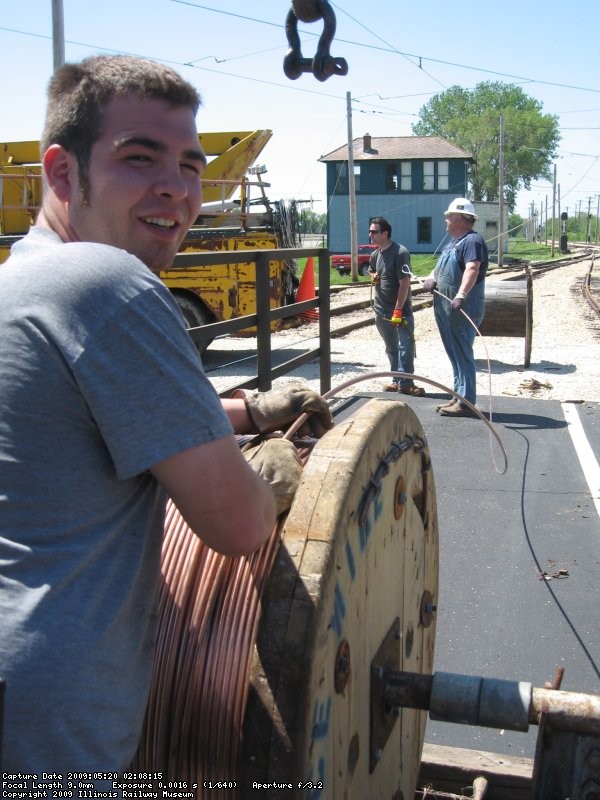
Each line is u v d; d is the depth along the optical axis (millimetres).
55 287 1535
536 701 2189
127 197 1748
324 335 9102
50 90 1820
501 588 5027
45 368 1515
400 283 10273
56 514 1544
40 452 1527
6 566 1527
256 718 1766
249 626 1884
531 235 141875
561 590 4992
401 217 73625
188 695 1866
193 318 14055
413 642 2758
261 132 17781
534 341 16297
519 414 9266
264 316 7367
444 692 2238
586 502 6449
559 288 35250
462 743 3678
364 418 2271
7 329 1530
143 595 1687
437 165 72625
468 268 8688
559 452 7777
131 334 1535
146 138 1742
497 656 4281
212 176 17719
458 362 9094
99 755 1546
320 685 1833
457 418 9094
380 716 2287
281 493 2084
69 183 1799
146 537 1679
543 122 107812
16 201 16938
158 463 1542
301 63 2578
